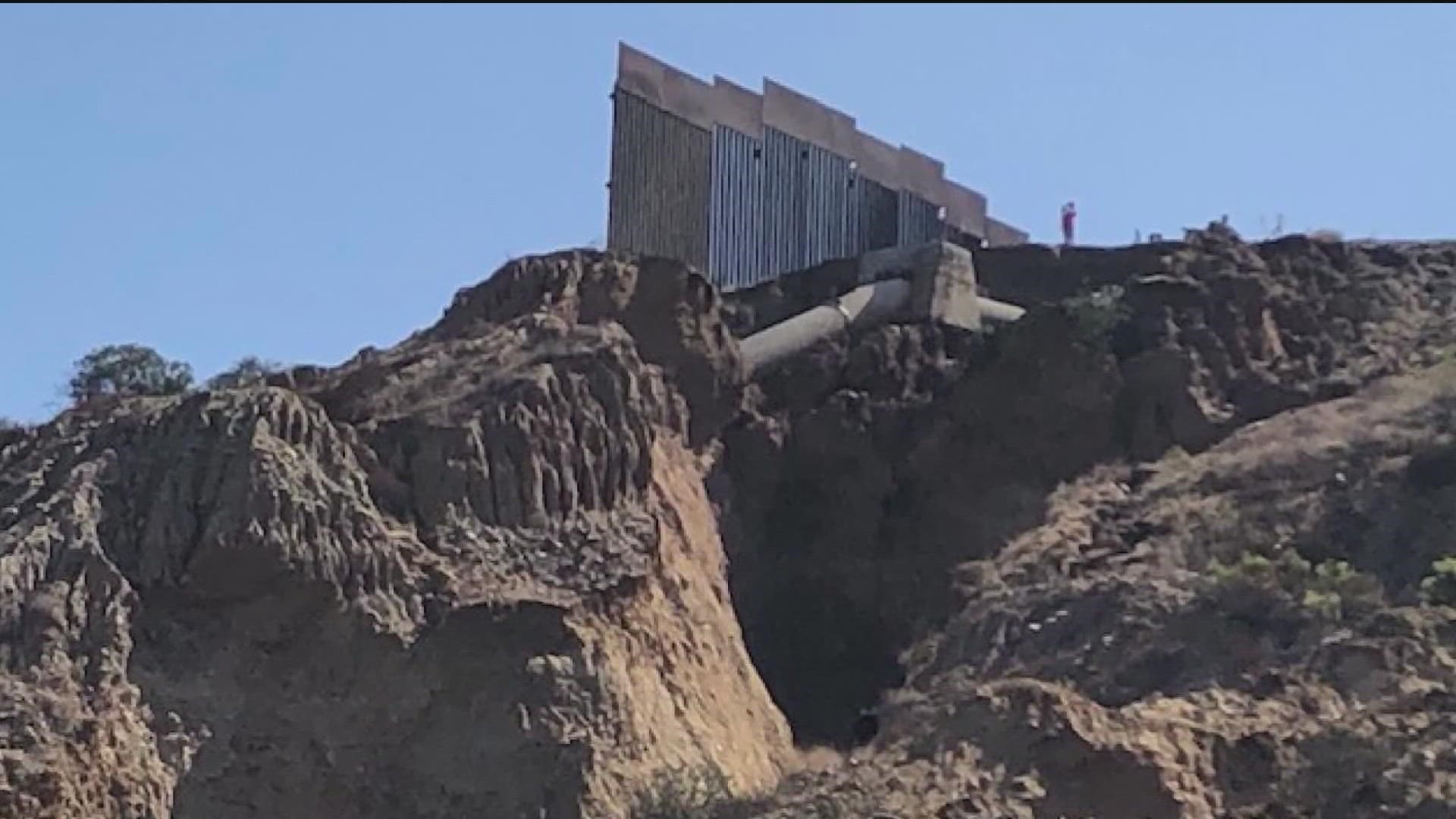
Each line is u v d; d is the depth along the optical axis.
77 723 49.28
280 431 55.25
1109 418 69.44
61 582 51.94
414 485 56.56
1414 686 50.72
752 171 79.44
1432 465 59.66
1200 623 55.28
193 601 52.91
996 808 47.88
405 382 60.06
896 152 85.19
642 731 52.97
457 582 54.53
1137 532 62.72
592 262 68.00
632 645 55.38
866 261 76.75
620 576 56.00
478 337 63.19
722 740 55.72
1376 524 58.81
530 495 57.16
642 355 68.06
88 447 56.22
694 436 68.56
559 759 51.59
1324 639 53.19
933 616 65.81
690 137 77.44
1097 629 57.09
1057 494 67.50
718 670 58.09
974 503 68.62
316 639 52.91
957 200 87.62
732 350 70.31
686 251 76.94
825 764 56.22
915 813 47.91
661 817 50.78
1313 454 62.81
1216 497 62.81
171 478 54.09
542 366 59.75
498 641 53.12
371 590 53.62
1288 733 49.97
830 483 69.56
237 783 51.06
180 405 55.97
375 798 51.72
